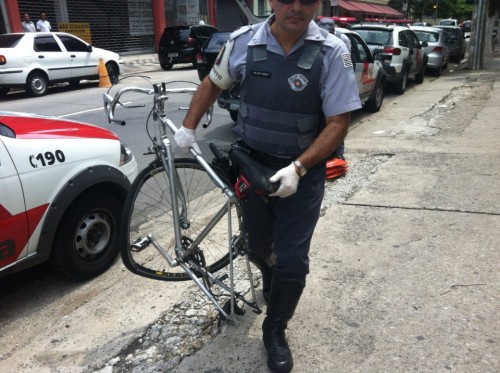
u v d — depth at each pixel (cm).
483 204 419
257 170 214
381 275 316
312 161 206
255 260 262
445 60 1564
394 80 1102
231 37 220
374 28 1122
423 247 349
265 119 216
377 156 610
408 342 253
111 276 346
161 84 250
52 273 358
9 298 330
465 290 295
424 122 802
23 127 311
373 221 396
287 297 231
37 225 296
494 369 232
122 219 257
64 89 1367
